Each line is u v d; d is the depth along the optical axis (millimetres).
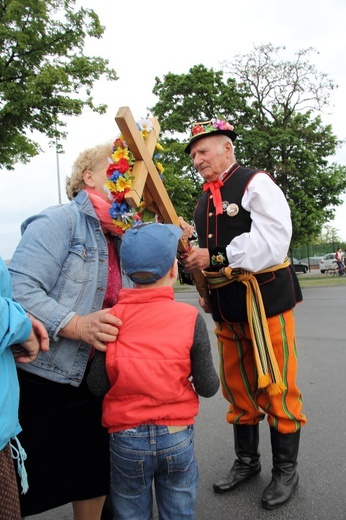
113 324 1776
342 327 7375
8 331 1360
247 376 2617
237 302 2453
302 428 3338
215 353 6004
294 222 20875
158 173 2049
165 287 1833
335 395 4012
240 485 2619
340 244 38031
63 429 1952
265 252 2305
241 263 2324
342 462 2797
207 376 1848
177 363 1734
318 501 2408
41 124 12828
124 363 1732
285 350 2475
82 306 1937
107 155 2062
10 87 11906
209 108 21500
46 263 1844
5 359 1430
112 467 1843
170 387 1728
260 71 21297
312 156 20797
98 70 13195
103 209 2006
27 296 1782
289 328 2502
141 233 1809
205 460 2957
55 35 12680
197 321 1816
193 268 2461
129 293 1838
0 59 11984
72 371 1924
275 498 2383
